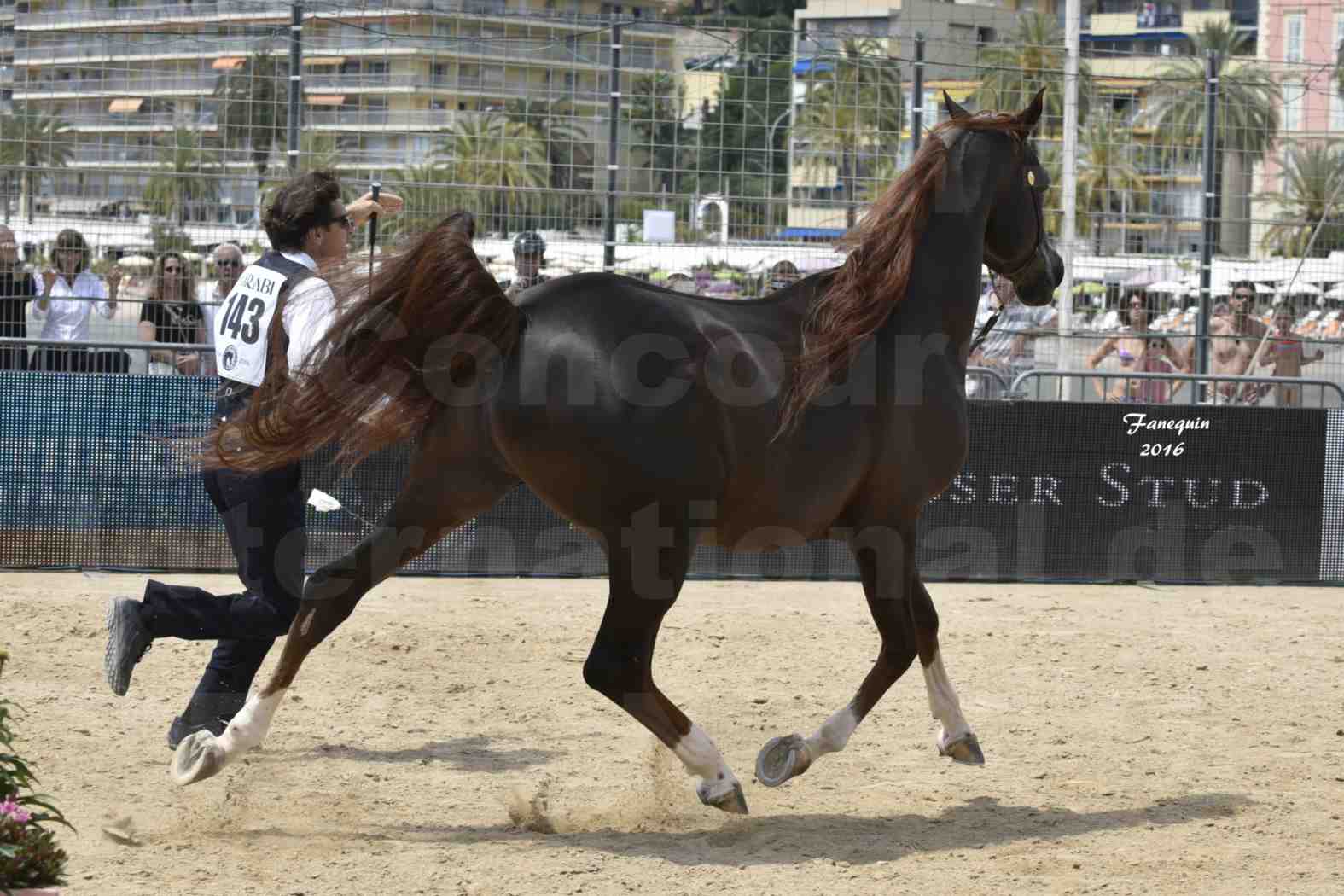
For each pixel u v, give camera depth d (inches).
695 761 228.2
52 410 437.4
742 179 531.8
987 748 287.4
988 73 573.0
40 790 239.0
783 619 406.9
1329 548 493.7
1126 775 268.8
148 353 486.9
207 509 445.1
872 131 535.2
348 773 259.9
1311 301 565.3
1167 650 379.9
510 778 259.9
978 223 261.7
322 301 248.4
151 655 342.6
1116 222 565.0
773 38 534.9
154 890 194.2
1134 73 853.2
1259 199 565.9
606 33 530.0
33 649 339.9
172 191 507.8
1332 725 307.7
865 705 250.5
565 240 526.0
